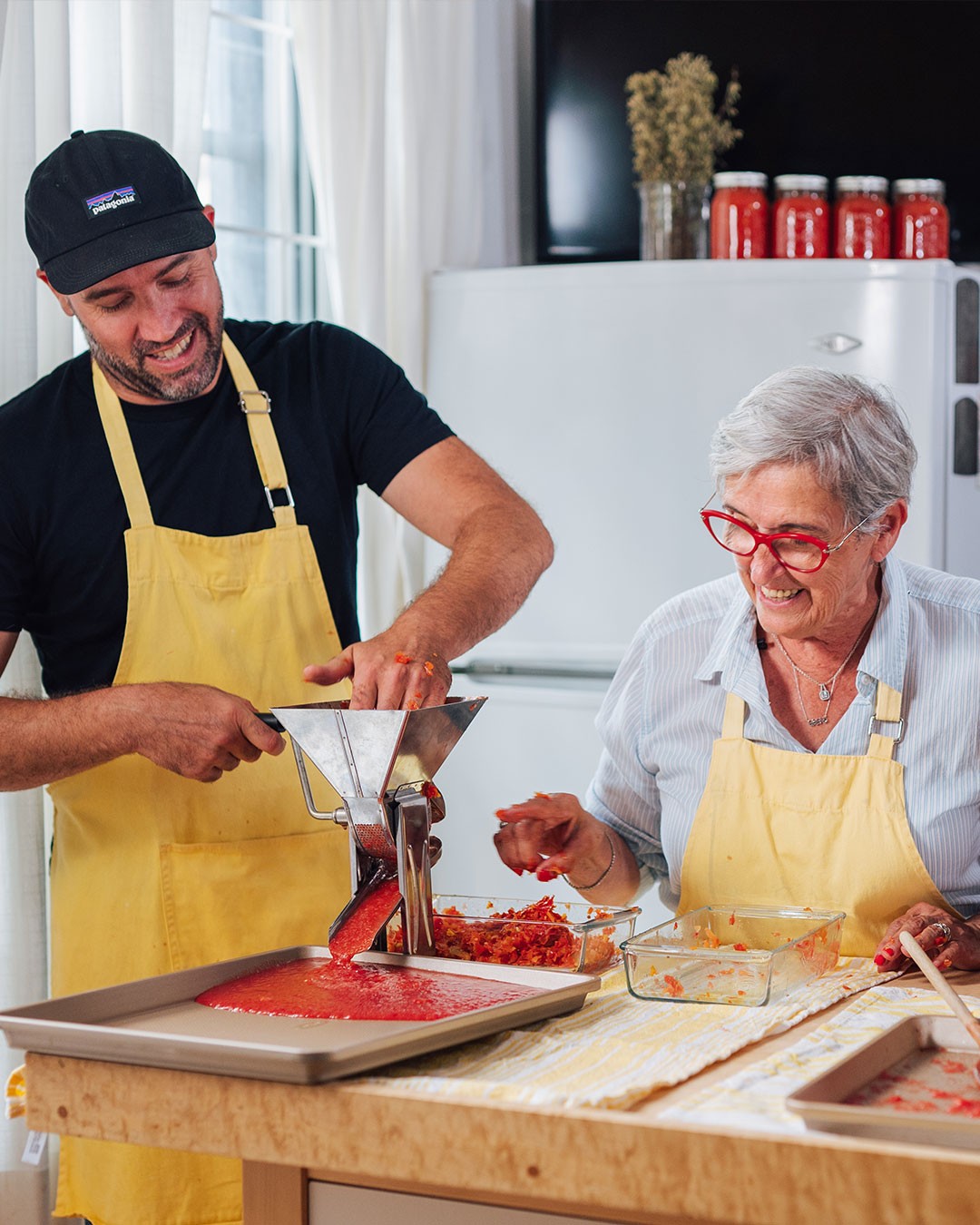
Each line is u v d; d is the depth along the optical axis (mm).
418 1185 1073
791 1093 948
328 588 1740
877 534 1407
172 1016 1151
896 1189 864
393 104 2781
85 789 1626
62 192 1524
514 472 2729
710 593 1619
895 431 1377
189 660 1648
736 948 1281
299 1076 982
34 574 1658
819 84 2973
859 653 1492
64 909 1643
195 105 2240
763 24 2975
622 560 2668
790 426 1333
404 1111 975
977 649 1459
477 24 3059
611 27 3025
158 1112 1045
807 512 1342
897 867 1441
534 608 2719
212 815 1624
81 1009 1135
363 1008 1142
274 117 2836
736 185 2805
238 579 1675
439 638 1482
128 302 1542
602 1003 1223
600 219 3076
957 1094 979
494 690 2715
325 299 2953
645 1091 981
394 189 2805
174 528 1659
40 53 1954
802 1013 1184
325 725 1264
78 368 1696
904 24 2936
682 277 2613
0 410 1664
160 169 1552
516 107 3270
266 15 2799
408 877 1308
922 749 1454
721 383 2607
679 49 3000
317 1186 1114
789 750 1514
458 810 2742
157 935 1595
